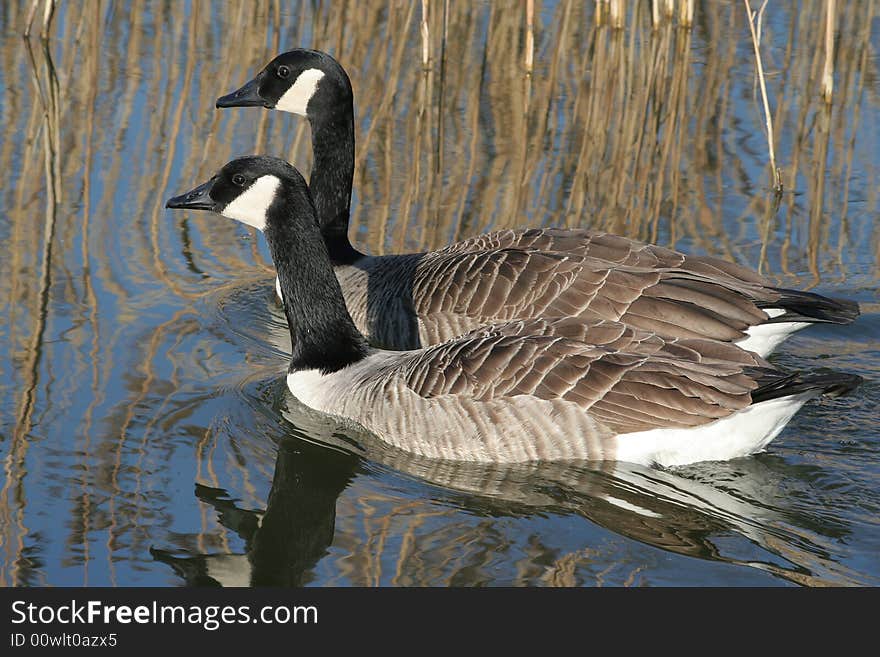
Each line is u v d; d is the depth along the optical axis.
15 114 20.95
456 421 12.35
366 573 10.60
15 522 11.10
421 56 23.61
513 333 12.75
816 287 16.36
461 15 26.19
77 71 22.78
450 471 12.32
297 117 21.75
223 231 18.42
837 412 13.28
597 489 11.94
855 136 21.36
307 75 16.97
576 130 21.50
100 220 17.91
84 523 11.16
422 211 18.52
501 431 12.17
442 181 19.52
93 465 12.12
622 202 18.88
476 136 21.02
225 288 16.58
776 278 16.59
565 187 19.36
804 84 23.38
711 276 14.09
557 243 14.98
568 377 12.00
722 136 21.36
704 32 25.86
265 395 14.03
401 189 19.27
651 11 26.50
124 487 11.79
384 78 23.12
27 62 22.97
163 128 20.81
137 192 18.73
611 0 24.36
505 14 25.75
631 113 22.22
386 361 13.62
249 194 13.53
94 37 23.33
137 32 24.73
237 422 13.27
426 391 12.58
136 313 15.53
